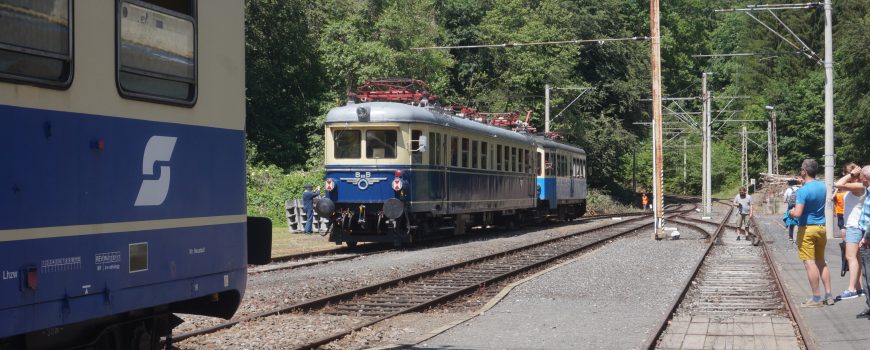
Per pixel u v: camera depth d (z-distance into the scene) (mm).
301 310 12477
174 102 6383
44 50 5230
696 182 99750
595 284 16234
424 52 46344
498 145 30609
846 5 83938
